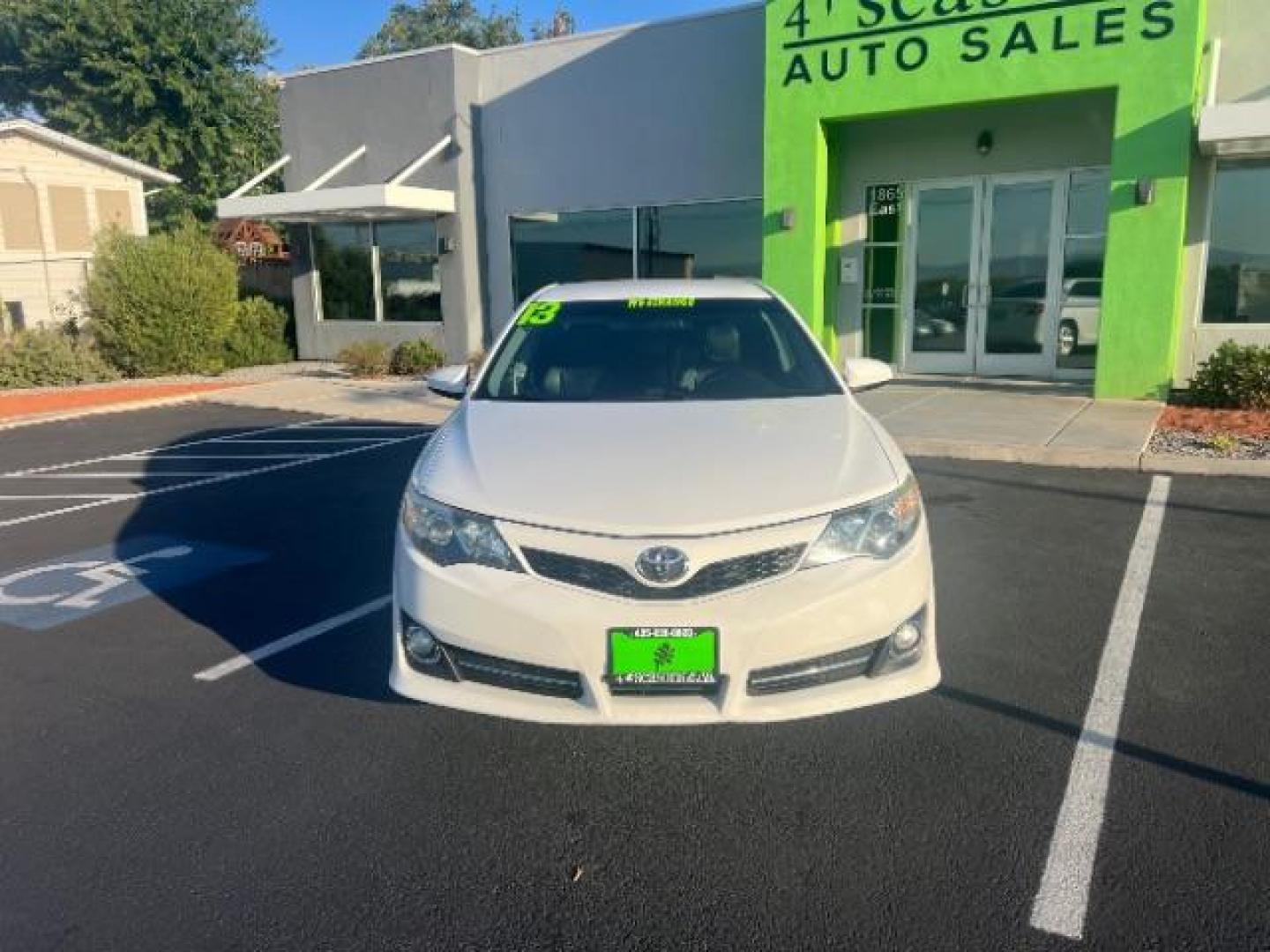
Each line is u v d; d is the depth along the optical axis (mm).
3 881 2863
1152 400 10414
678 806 3195
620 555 3080
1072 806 3127
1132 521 6348
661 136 14617
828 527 3207
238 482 8648
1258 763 3361
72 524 7242
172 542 6621
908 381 12602
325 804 3256
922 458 8492
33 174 20000
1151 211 10047
